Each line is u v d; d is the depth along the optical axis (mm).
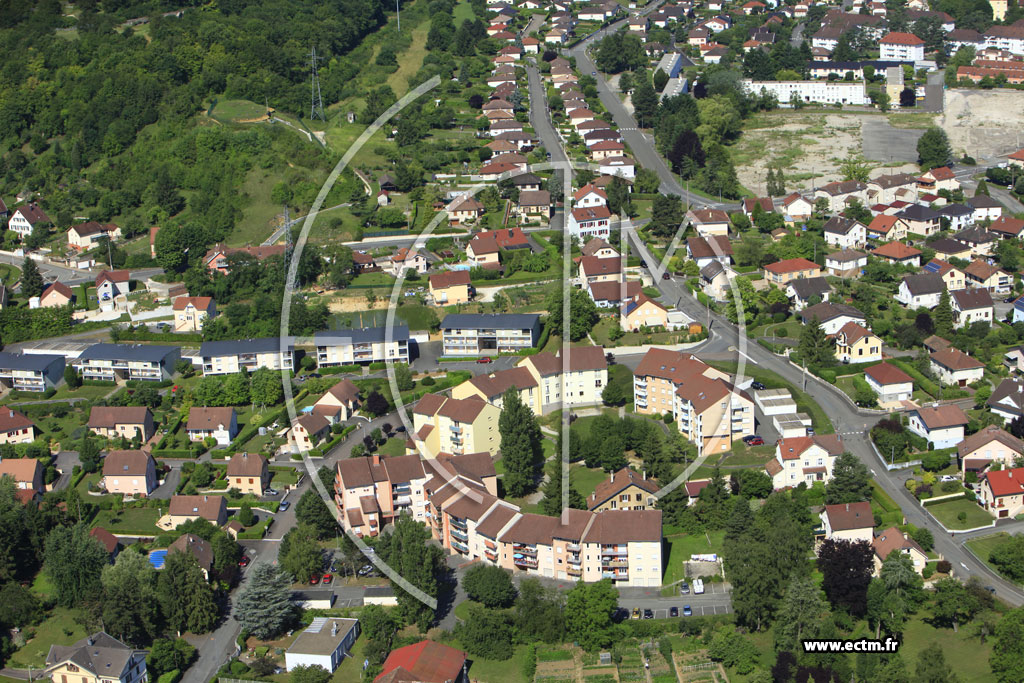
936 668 139125
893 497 180250
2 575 171375
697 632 152500
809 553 164250
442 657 145125
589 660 149500
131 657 149500
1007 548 160875
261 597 158000
